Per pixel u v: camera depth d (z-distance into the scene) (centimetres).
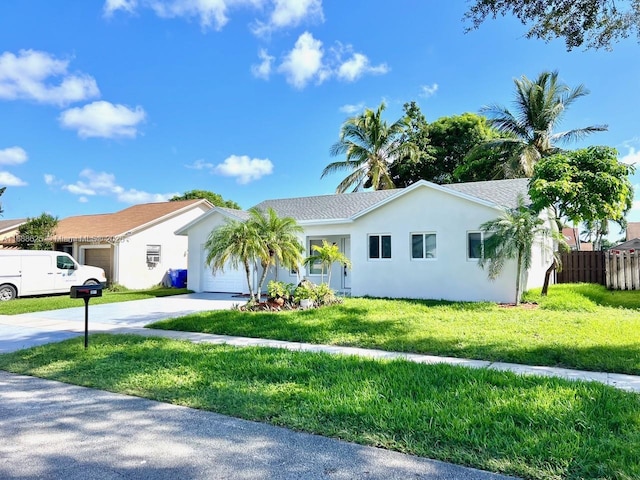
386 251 1540
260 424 416
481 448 341
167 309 1378
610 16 732
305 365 620
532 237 1202
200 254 1953
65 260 1872
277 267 1827
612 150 1362
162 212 2439
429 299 1416
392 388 498
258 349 738
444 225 1422
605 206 1309
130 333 957
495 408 419
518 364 629
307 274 1800
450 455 335
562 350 675
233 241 1209
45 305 1475
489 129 2980
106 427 415
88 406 480
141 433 398
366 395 473
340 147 2944
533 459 320
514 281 1302
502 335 800
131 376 590
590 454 320
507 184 1642
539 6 736
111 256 2166
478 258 1365
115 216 2570
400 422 396
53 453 358
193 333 945
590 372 580
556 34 768
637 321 919
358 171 2939
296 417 423
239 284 1872
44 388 557
